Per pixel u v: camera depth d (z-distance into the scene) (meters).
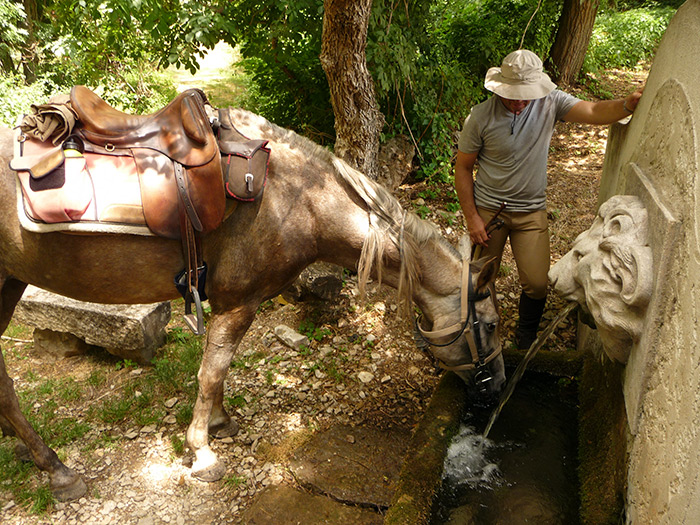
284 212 2.34
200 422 2.61
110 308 3.33
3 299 2.60
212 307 2.50
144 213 2.15
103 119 2.21
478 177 3.21
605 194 3.25
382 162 5.29
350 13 3.65
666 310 1.78
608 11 11.50
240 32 5.25
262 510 2.44
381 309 3.99
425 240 2.44
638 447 1.97
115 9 4.54
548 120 2.90
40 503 2.45
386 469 2.68
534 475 2.46
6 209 2.18
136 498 2.54
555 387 3.05
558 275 2.40
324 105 5.98
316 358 3.54
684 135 1.80
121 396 3.19
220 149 2.27
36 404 3.09
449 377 2.96
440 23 7.56
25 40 7.78
